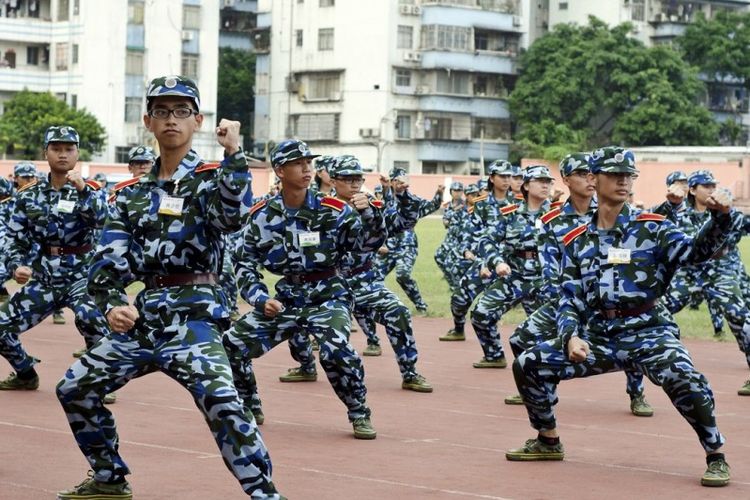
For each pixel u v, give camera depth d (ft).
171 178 28.12
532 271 54.65
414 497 31.45
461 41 284.41
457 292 68.49
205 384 27.04
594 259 34.17
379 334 72.28
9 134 250.98
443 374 55.93
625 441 40.09
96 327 44.70
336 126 283.59
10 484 31.94
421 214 45.34
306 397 48.06
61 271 45.52
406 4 280.31
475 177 251.39
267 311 38.78
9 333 45.93
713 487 33.30
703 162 245.86
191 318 27.94
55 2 270.67
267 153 271.28
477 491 32.30
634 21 297.53
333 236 39.65
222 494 31.14
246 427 26.78
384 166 280.51
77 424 28.58
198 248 27.99
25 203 45.32
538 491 32.48
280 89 291.99
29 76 269.85
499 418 44.14
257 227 39.52
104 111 266.36
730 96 301.22
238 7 309.63
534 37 303.68
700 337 73.15
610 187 33.83
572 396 50.11
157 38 270.67
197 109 28.35
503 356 58.23
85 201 45.27
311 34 287.28
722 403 49.11
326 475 33.91
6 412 42.60
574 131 267.39
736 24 294.46
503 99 291.38
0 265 53.42
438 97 283.59
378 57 278.67
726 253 54.90
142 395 47.39
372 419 43.45
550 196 54.13
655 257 33.83
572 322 33.99
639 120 264.31
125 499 29.37
